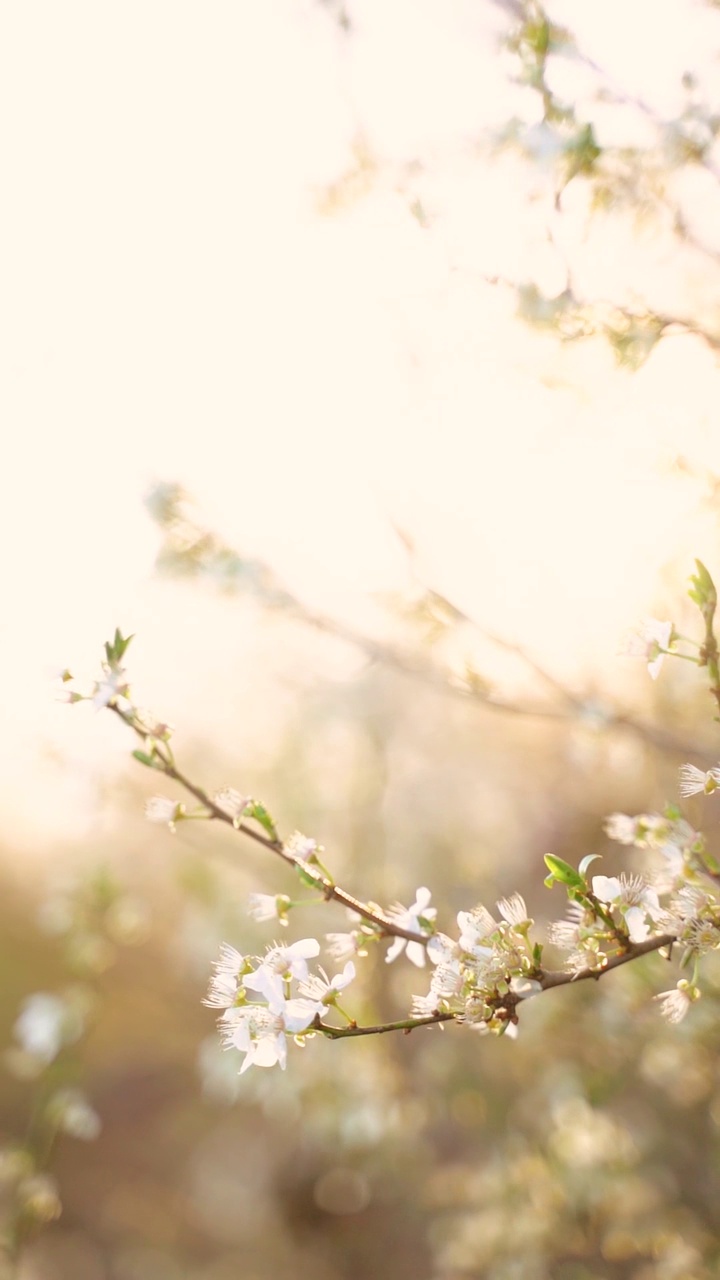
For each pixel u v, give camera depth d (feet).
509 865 5.96
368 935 2.57
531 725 5.39
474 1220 4.93
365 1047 4.72
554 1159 4.63
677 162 2.81
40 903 5.80
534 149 2.81
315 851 2.58
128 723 2.60
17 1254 3.93
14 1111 7.04
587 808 5.27
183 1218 7.91
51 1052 4.13
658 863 2.56
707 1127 4.67
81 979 4.44
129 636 2.62
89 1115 4.11
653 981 3.49
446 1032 5.14
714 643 2.51
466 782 5.99
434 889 5.79
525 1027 4.42
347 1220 7.09
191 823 5.01
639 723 3.24
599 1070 4.41
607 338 2.86
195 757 5.74
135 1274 7.30
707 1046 3.99
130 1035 7.52
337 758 5.80
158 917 6.14
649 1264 4.66
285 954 2.52
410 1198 5.90
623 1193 4.45
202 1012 6.54
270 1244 7.36
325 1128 5.21
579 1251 4.66
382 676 5.43
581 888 2.48
